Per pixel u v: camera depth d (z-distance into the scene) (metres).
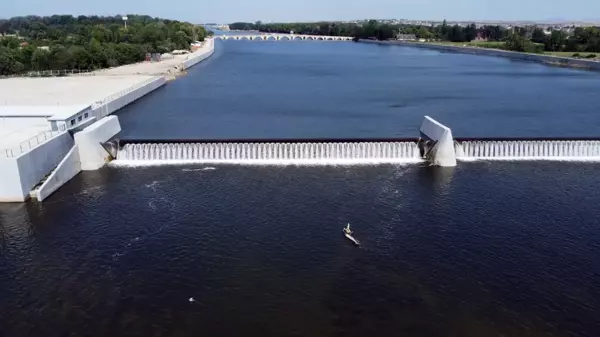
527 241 60.34
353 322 46.72
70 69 189.88
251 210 67.94
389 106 143.88
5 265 54.59
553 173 82.56
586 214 67.44
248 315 47.56
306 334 45.25
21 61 182.88
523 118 126.81
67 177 77.50
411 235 61.59
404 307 48.72
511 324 46.53
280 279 52.91
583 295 50.41
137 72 190.50
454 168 84.75
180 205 69.31
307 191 74.44
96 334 44.94
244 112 133.12
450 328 46.06
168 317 47.19
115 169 83.12
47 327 45.66
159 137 105.56
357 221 65.12
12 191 68.69
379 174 81.62
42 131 84.00
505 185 77.31
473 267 55.03
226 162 86.69
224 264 55.41
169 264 55.28
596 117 127.69
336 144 88.19
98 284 51.78
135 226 63.22
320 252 57.81
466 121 123.44
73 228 62.56
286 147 87.94
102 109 110.69
